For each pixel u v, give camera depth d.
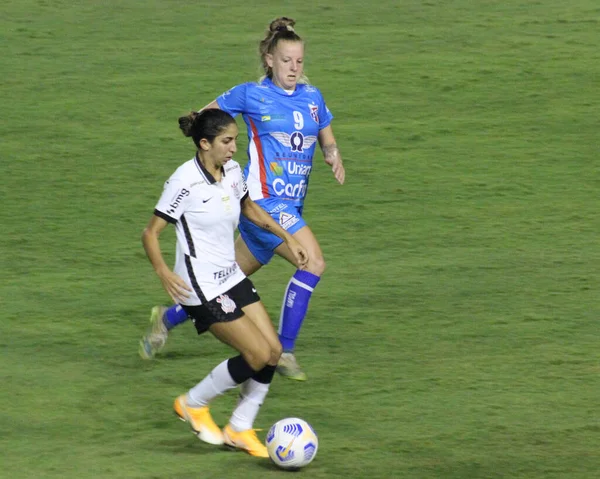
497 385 22.75
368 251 32.94
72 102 49.03
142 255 32.44
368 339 25.73
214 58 55.94
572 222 35.91
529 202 38.03
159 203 19.53
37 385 22.59
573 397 22.08
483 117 48.41
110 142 44.06
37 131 45.19
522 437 19.97
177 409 19.69
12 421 20.66
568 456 19.05
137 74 53.28
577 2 70.00
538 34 61.81
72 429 20.33
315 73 54.06
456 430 20.33
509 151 44.03
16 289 29.11
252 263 25.12
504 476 18.12
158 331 24.19
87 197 37.91
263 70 25.00
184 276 19.66
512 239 34.12
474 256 32.44
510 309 27.81
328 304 28.28
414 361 24.27
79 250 32.66
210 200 19.41
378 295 28.98
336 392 22.44
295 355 24.73
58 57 56.06
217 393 19.39
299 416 21.11
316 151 43.91
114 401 21.84
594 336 25.84
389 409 21.45
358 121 47.56
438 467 18.53
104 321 26.86
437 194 38.84
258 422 20.86
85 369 23.67
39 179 39.66
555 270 31.09
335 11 67.25
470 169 41.75
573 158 43.22
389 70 54.88
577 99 50.94
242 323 19.36
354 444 19.66
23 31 60.94
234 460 18.92
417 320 27.03
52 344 25.17
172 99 49.50
